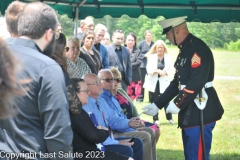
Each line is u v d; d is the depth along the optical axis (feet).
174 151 26.08
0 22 12.74
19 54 8.66
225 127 34.96
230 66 80.18
